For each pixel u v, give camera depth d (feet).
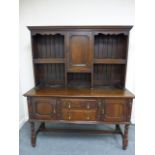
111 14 8.25
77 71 7.72
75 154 6.72
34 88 7.95
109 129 8.62
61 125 9.17
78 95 6.70
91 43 7.47
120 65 8.41
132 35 8.27
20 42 8.78
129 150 6.97
